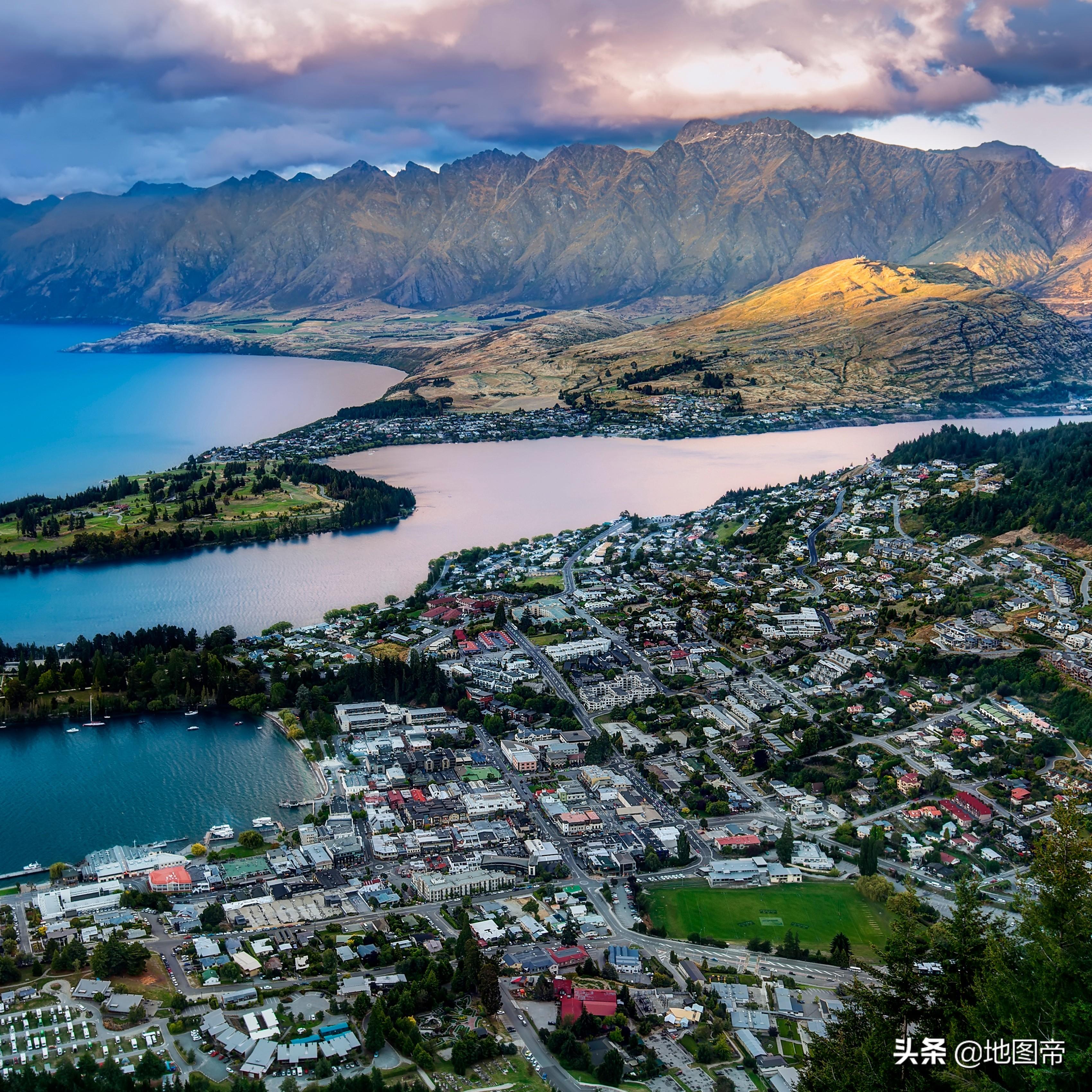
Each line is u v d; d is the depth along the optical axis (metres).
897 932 184.62
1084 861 162.12
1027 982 156.75
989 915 181.88
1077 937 157.00
